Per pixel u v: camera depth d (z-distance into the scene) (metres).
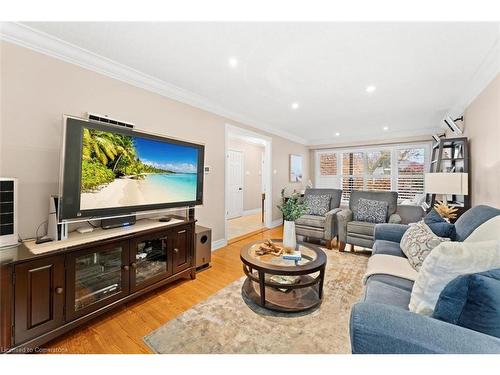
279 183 5.28
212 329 1.61
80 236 1.73
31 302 1.35
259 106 3.42
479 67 2.17
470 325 0.76
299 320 1.72
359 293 2.11
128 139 1.98
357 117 4.00
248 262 1.91
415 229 1.83
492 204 2.19
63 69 1.89
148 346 1.45
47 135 1.81
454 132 3.34
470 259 0.92
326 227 3.46
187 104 2.97
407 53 1.95
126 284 1.84
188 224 2.41
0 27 1.58
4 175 1.62
